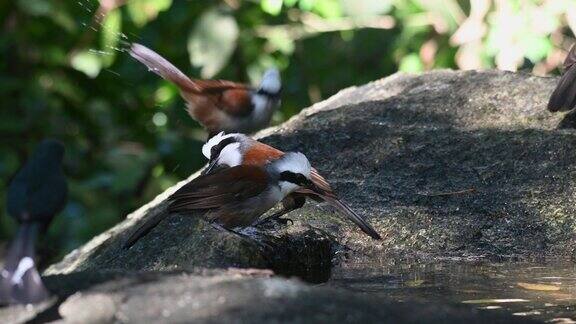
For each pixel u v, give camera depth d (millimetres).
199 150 17250
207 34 15477
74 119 17344
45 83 17141
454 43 15672
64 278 7234
